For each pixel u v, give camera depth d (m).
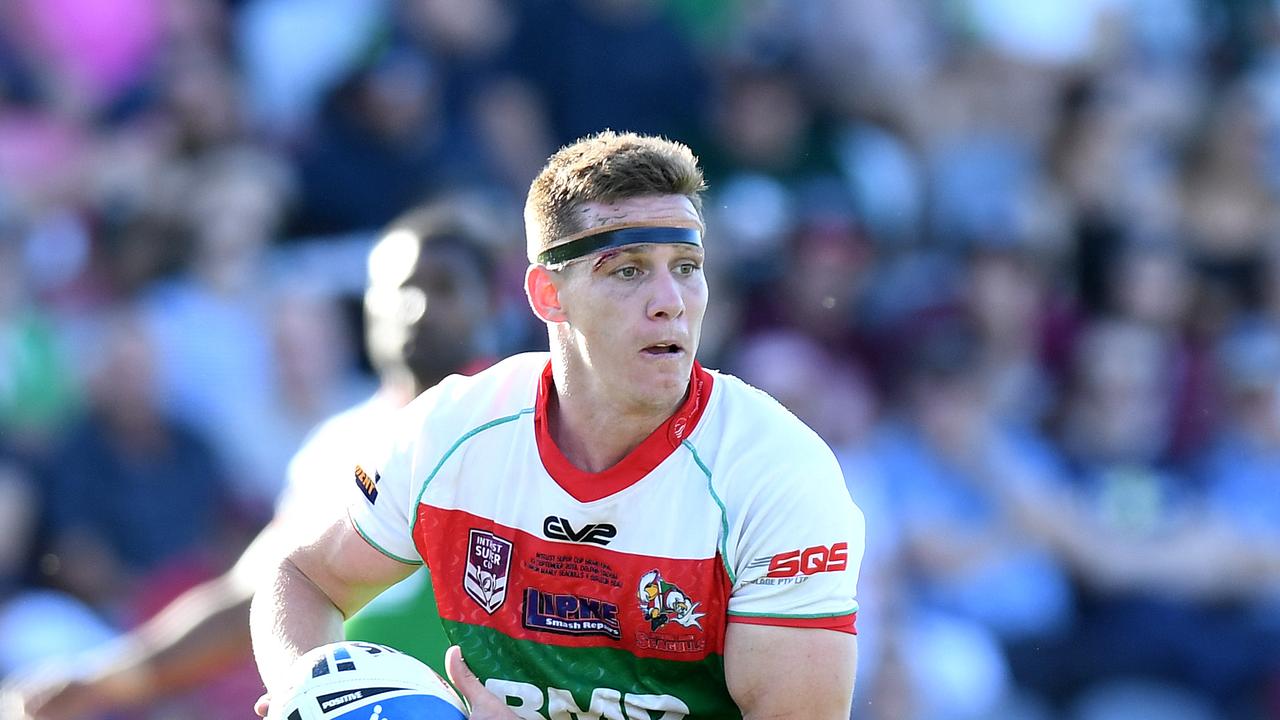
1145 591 32.22
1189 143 40.62
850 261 34.44
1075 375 35.31
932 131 39.03
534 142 35.88
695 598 11.09
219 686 23.66
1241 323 38.19
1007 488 31.42
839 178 36.16
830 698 10.84
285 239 33.09
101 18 33.44
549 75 36.22
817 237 34.16
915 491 30.80
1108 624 31.66
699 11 37.88
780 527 10.88
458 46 35.09
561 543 11.27
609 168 10.85
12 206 31.69
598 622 11.30
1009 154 39.22
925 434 31.58
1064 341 35.88
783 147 36.28
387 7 34.78
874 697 28.28
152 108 33.28
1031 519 31.53
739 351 32.72
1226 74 42.38
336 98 33.81
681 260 10.93
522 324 30.31
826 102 37.69
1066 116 39.81
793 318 33.34
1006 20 40.97
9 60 33.53
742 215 34.62
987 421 32.06
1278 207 39.94
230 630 16.50
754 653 10.88
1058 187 39.16
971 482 31.17
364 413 17.03
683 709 11.38
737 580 11.03
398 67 34.09
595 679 11.39
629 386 10.84
